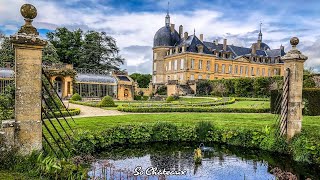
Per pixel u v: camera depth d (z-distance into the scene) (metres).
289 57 10.38
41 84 6.46
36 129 6.37
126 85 48.66
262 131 11.73
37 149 6.38
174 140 13.01
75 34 60.38
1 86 33.66
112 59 63.69
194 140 12.99
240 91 43.84
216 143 12.66
